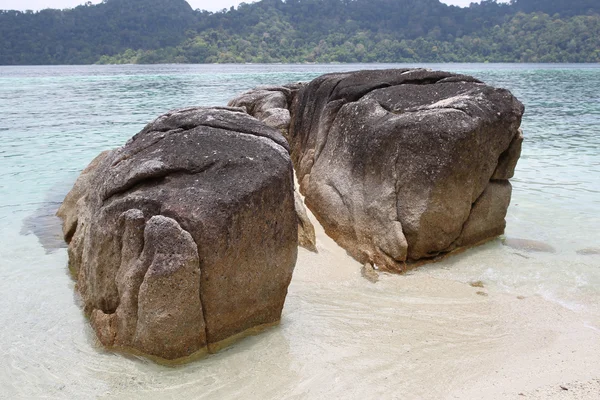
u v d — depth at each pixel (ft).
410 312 19.65
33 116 73.61
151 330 15.99
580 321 18.99
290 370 16.17
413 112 24.52
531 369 16.14
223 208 16.25
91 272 18.07
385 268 23.08
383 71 29.66
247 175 17.17
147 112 78.38
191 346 16.51
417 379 15.74
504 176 25.77
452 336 18.03
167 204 16.30
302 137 33.42
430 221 23.30
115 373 15.94
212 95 103.60
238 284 17.04
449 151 23.06
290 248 18.12
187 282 15.78
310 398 14.94
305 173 30.45
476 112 23.84
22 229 28.58
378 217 23.76
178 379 15.69
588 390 14.96
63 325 18.56
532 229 28.50
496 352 17.08
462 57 347.56
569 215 30.86
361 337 17.97
